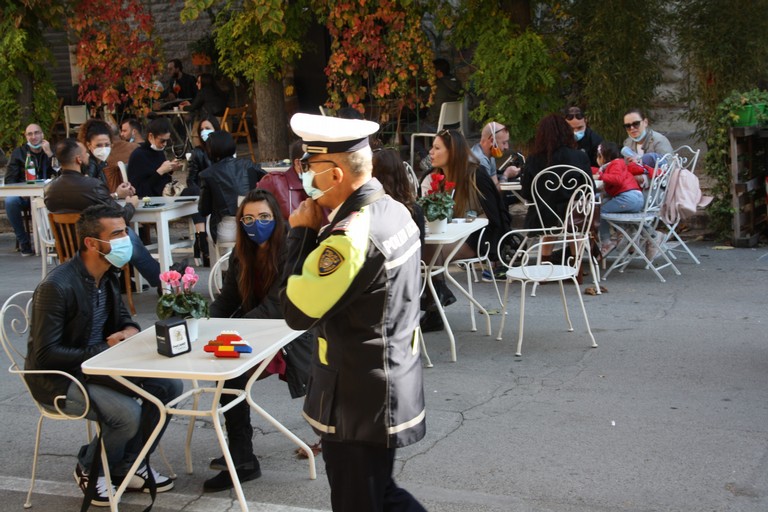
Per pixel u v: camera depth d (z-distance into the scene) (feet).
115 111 43.96
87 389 13.03
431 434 15.62
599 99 34.27
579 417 16.07
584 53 35.06
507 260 26.96
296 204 20.06
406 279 9.54
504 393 17.52
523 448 14.84
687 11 33.53
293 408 17.33
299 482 13.99
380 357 9.39
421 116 41.06
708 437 14.90
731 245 29.91
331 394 9.55
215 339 12.70
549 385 17.84
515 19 35.01
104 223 13.19
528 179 26.25
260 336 13.12
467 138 43.62
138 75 42.39
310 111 50.78
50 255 28.02
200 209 25.66
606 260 28.55
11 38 40.19
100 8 41.24
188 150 45.52
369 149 9.66
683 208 26.78
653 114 41.09
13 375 20.04
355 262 9.09
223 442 12.40
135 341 13.29
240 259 14.51
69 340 13.28
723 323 21.36
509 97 34.37
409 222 9.74
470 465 14.28
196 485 14.11
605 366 18.79
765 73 33.65
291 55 38.83
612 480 13.50
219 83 50.72
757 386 17.16
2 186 31.22
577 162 25.14
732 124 29.35
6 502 13.80
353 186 9.60
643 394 17.06
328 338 9.59
